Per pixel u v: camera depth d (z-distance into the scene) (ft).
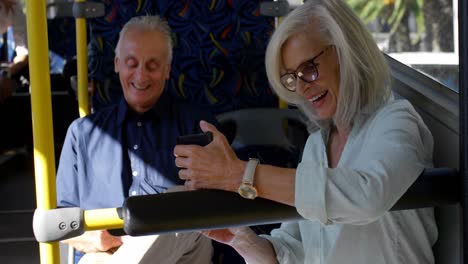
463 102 4.96
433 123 6.21
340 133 6.18
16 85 21.79
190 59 10.87
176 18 10.79
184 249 8.38
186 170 5.19
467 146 5.00
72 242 8.82
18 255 14.60
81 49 10.96
